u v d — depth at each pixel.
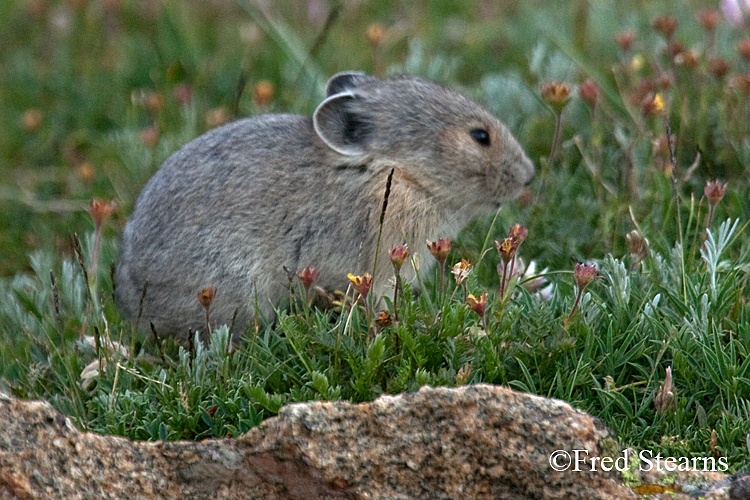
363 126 11.05
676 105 12.91
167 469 7.89
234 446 7.89
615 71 13.93
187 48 17.55
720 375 8.62
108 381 9.49
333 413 7.76
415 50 15.89
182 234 10.43
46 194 15.29
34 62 18.47
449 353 8.81
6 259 13.94
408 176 10.98
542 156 13.41
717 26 15.77
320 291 10.15
